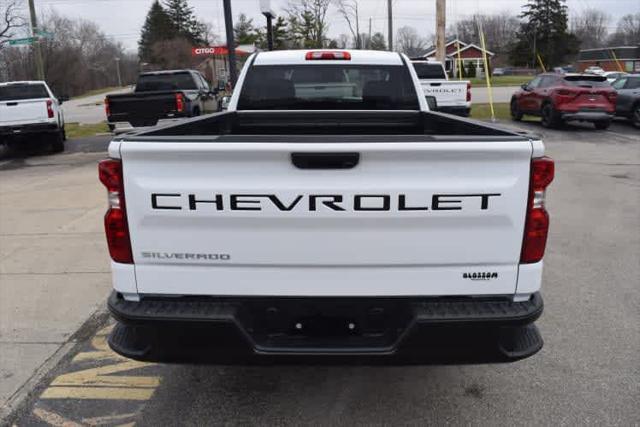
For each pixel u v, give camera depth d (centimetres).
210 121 433
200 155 251
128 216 262
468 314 262
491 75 7400
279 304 272
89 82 7912
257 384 360
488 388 353
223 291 270
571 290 506
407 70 569
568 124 1884
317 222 258
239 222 259
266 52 592
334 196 254
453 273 265
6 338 425
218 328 264
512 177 254
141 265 269
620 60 5259
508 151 249
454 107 1528
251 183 254
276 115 493
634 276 540
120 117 1338
